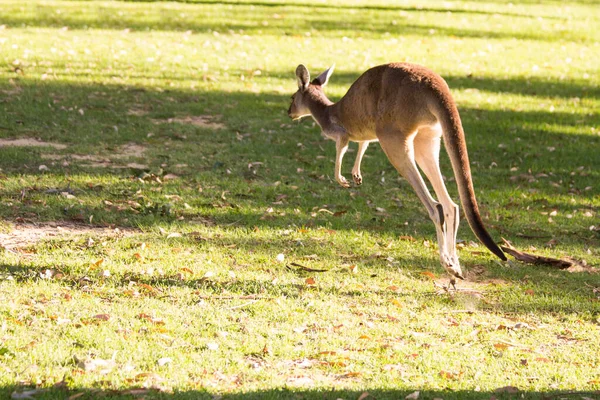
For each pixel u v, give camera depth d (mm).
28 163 12617
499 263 9922
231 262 9258
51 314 7383
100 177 12195
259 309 7941
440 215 8469
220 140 14961
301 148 14906
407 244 10375
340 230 10734
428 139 8758
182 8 30469
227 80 19578
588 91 21234
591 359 7348
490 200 12602
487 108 18719
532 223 11617
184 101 17438
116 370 6465
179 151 14094
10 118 14961
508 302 8672
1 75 17984
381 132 8727
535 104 19438
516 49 27016
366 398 6254
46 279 8258
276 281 8727
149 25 26516
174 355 6812
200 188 12086
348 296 8523
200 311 7777
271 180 12891
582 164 14969
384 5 35000
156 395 6062
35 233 9781
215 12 29922
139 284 8312
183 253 9430
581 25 33562
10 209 10484
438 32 29094
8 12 27016
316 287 8695
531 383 6797
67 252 9125
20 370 6316
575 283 9383
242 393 6176
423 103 8273
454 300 8609
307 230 10578
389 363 7004
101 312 7547
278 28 27297
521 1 41125
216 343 7094
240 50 23328
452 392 6457
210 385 6344
